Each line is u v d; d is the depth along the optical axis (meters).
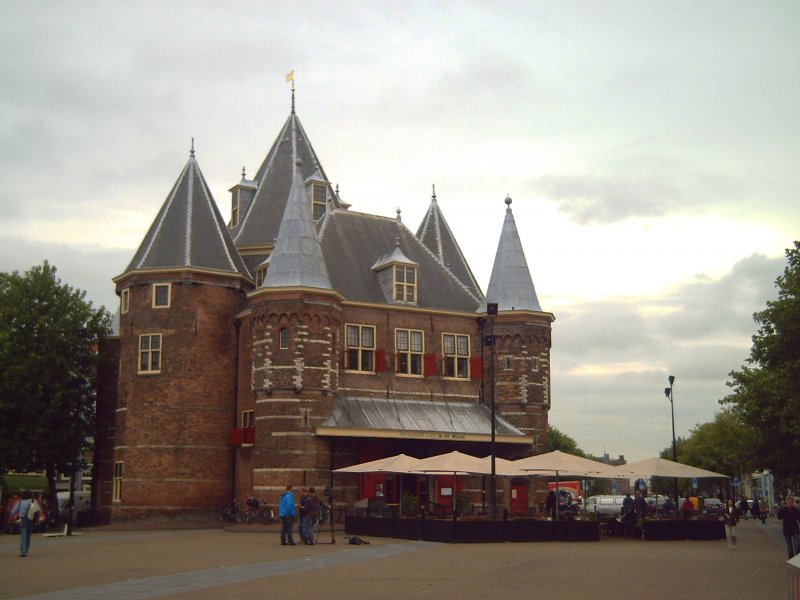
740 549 32.50
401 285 51.41
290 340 45.50
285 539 33.81
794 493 72.00
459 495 47.75
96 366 54.62
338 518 45.28
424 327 51.66
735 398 42.41
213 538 37.19
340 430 45.28
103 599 17.27
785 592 18.70
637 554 28.97
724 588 19.38
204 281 50.41
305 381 45.25
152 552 29.14
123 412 49.78
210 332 50.16
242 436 48.75
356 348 49.25
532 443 51.06
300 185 48.38
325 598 17.22
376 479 47.09
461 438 48.66
